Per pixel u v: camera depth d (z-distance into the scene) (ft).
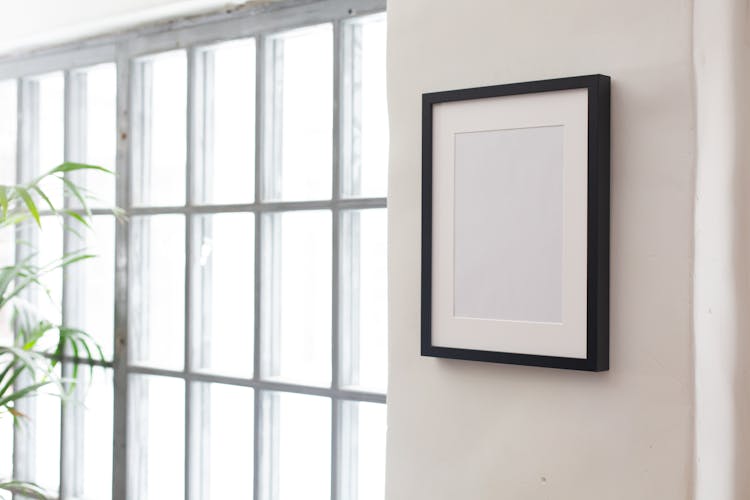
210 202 7.59
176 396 7.81
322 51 6.93
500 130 5.19
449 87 5.46
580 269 4.90
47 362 8.75
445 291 5.39
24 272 8.81
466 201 5.32
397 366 5.65
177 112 7.85
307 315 6.99
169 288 7.88
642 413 4.77
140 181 8.03
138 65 8.02
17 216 7.54
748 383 5.40
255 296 7.06
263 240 7.07
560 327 4.97
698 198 4.70
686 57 4.65
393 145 5.68
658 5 4.74
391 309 5.68
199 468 7.57
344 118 6.64
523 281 5.10
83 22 7.88
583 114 4.89
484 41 5.33
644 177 4.78
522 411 5.16
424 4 5.56
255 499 7.06
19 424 8.81
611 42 4.90
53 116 8.95
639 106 4.80
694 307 4.65
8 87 9.33
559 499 5.03
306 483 7.02
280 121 7.16
